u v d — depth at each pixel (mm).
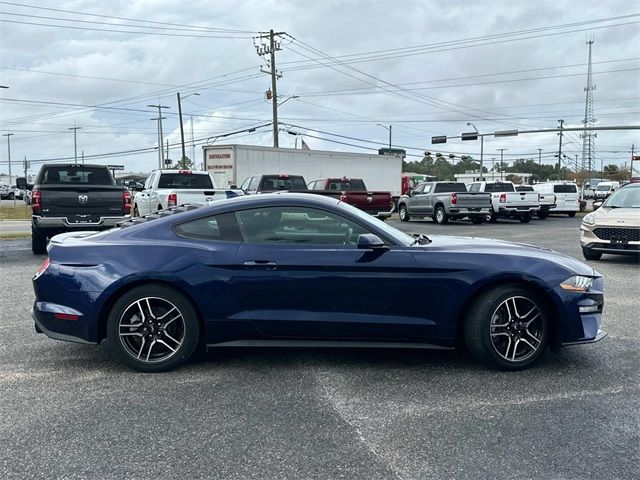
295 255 4535
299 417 3760
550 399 4078
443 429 3590
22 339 5543
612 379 4492
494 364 4625
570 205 31016
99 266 4520
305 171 29156
